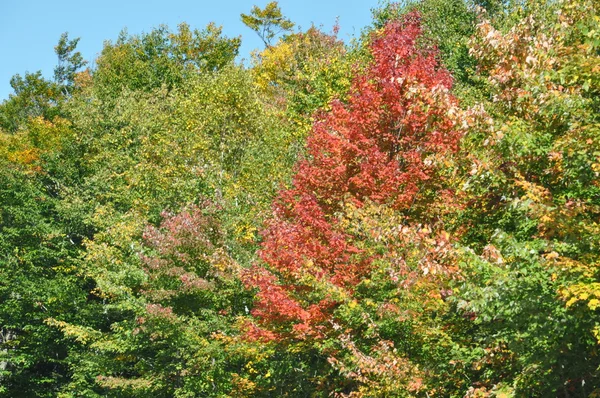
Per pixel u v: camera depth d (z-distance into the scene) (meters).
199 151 29.70
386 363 11.61
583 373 9.52
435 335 12.02
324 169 16.92
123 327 22.91
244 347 17.25
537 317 8.31
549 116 9.29
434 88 10.14
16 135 45.97
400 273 11.71
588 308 7.92
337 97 27.09
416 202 15.53
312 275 14.07
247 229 21.28
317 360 16.95
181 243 19.80
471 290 8.56
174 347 20.80
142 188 30.02
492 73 10.72
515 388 9.17
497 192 10.72
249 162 26.78
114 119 37.75
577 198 9.34
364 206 14.65
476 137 10.20
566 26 9.73
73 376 28.19
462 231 13.59
